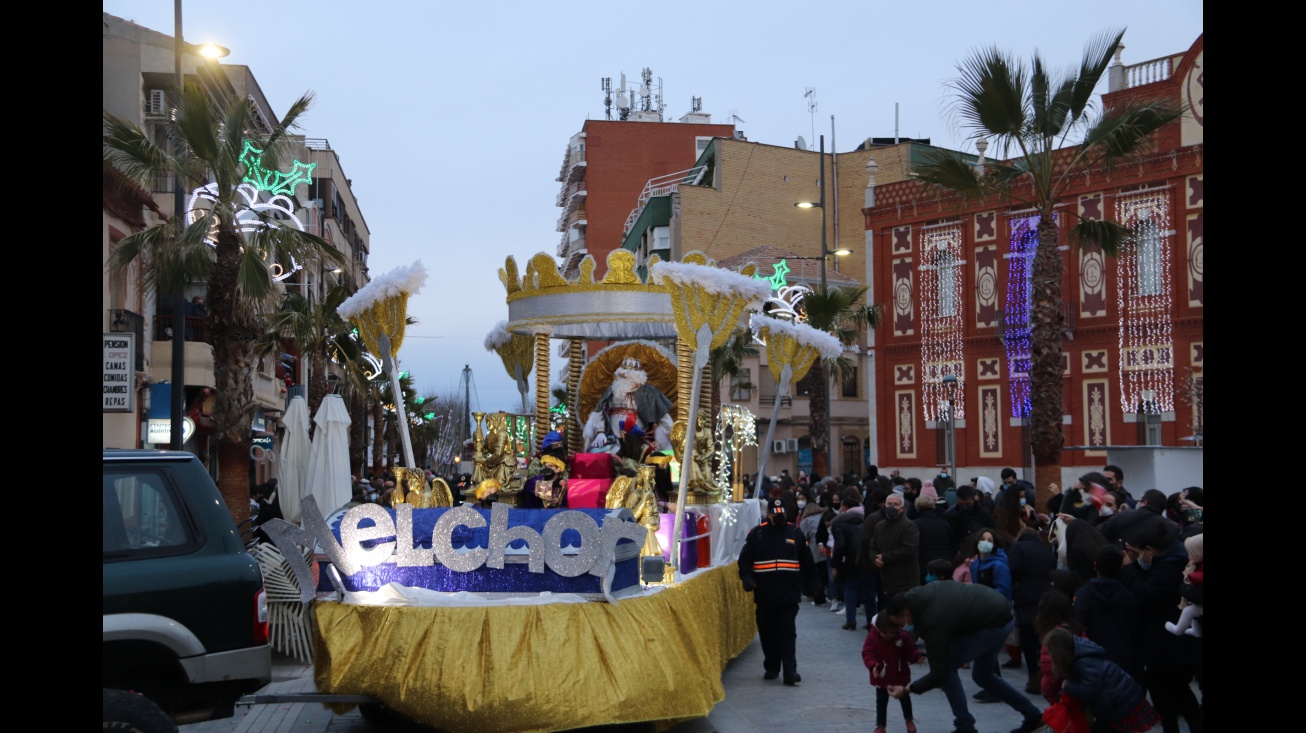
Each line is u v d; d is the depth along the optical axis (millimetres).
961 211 34156
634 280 10016
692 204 50375
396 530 7777
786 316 27266
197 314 25328
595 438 10688
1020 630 9750
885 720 8039
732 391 47219
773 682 10453
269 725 8586
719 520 10977
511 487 9922
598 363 11914
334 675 7316
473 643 7137
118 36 25531
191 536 6137
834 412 49500
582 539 7527
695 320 8555
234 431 15781
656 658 7492
